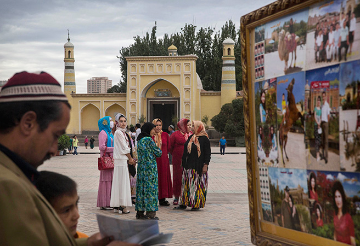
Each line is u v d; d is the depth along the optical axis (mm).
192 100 38312
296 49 2096
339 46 1813
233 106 36562
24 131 1408
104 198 7410
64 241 1380
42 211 1340
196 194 7348
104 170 7434
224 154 27812
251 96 2533
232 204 8102
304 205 2104
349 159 1781
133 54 50000
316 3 1944
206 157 7395
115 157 7191
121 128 7238
